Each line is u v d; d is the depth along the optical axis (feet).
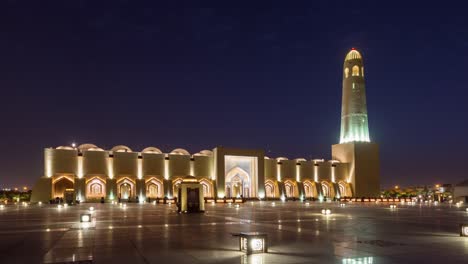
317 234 50.08
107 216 89.40
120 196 231.09
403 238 45.83
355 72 299.79
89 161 228.63
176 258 33.76
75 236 50.06
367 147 291.79
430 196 281.33
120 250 38.22
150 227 61.52
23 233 54.29
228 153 256.32
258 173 262.06
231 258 33.53
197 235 50.19
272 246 39.73
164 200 192.65
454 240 43.93
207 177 255.70
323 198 266.36
